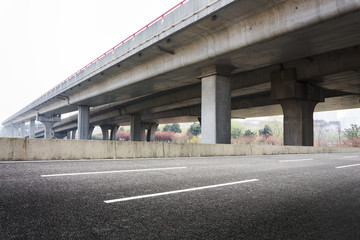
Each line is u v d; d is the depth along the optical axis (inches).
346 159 661.3
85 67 1572.3
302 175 348.5
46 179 257.3
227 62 950.4
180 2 850.1
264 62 949.8
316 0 613.3
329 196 229.9
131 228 137.7
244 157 659.4
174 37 916.0
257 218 162.1
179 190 231.8
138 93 1609.3
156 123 3464.6
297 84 1057.5
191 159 552.7
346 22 614.2
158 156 572.4
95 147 486.3
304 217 167.6
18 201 177.6
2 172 289.7
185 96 1686.8
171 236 129.0
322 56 957.2
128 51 1118.4
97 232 130.3
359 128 4343.0
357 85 1161.4
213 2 727.7
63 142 455.2
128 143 529.0
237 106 1824.6
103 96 1726.1
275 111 2197.3
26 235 122.6
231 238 129.0
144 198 200.2
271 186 265.3
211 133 992.2
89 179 265.4
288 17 669.9
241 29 786.8
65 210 163.0
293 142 1095.6
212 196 214.8
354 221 162.1
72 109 2568.9
